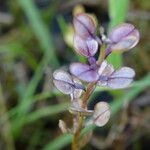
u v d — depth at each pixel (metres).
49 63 0.16
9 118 0.16
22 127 0.16
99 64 0.07
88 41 0.06
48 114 0.16
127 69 0.07
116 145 0.15
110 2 0.14
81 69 0.06
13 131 0.15
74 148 0.09
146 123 0.15
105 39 0.06
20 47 0.16
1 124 0.15
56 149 0.15
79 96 0.08
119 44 0.06
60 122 0.08
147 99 0.16
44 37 0.16
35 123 0.16
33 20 0.16
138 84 0.13
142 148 0.16
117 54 0.13
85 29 0.06
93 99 0.16
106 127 0.16
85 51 0.07
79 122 0.08
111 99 0.16
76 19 0.06
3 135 0.16
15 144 0.16
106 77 0.07
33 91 0.16
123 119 0.14
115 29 0.06
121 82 0.07
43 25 0.16
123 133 0.15
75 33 0.06
